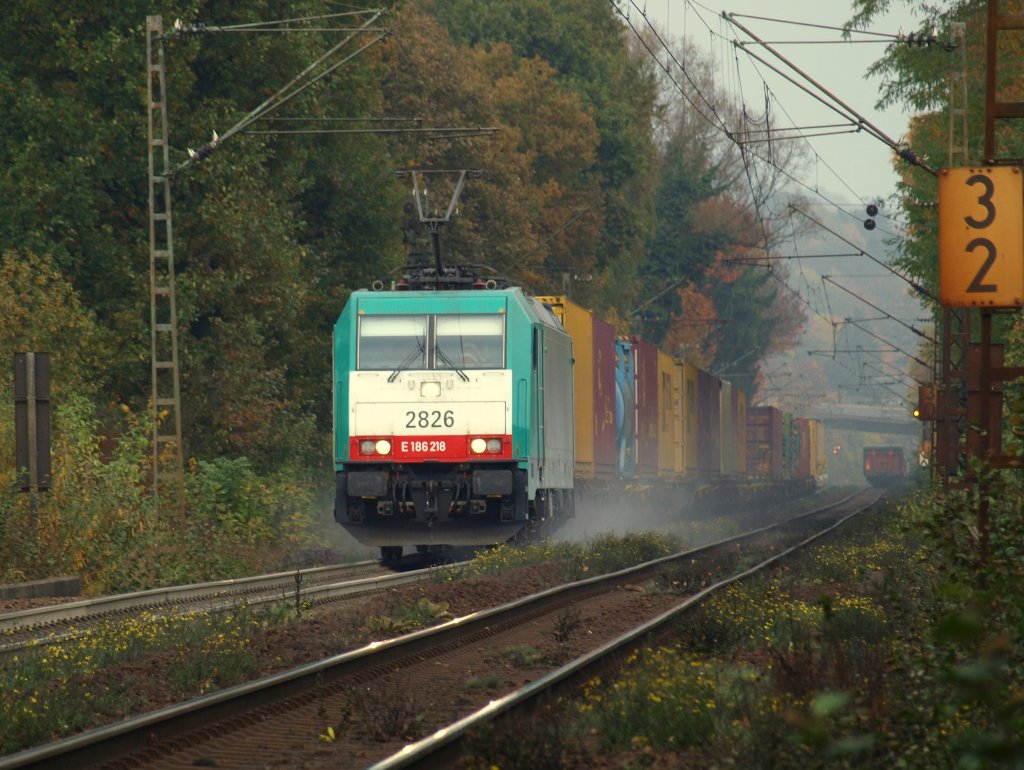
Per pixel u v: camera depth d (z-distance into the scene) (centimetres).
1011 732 1206
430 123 16875
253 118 8150
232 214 10406
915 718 2177
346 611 5253
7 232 9569
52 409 7650
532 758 2416
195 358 10469
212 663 3716
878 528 11969
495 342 7838
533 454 7950
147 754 2644
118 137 10138
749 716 2836
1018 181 3456
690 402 16725
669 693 3003
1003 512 3325
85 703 3147
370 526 7925
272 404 11394
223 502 9194
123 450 8312
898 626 4234
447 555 9306
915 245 13788
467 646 4456
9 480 6694
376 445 7788
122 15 10106
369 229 13525
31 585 6066
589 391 10894
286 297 11150
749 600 5275
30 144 9644
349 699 3122
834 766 2131
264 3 10981
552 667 3953
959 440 12088
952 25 10538
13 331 8312
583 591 6259
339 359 7925
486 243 18238
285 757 2647
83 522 6900
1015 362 10106
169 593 6022
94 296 10219
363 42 13175
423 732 2905
